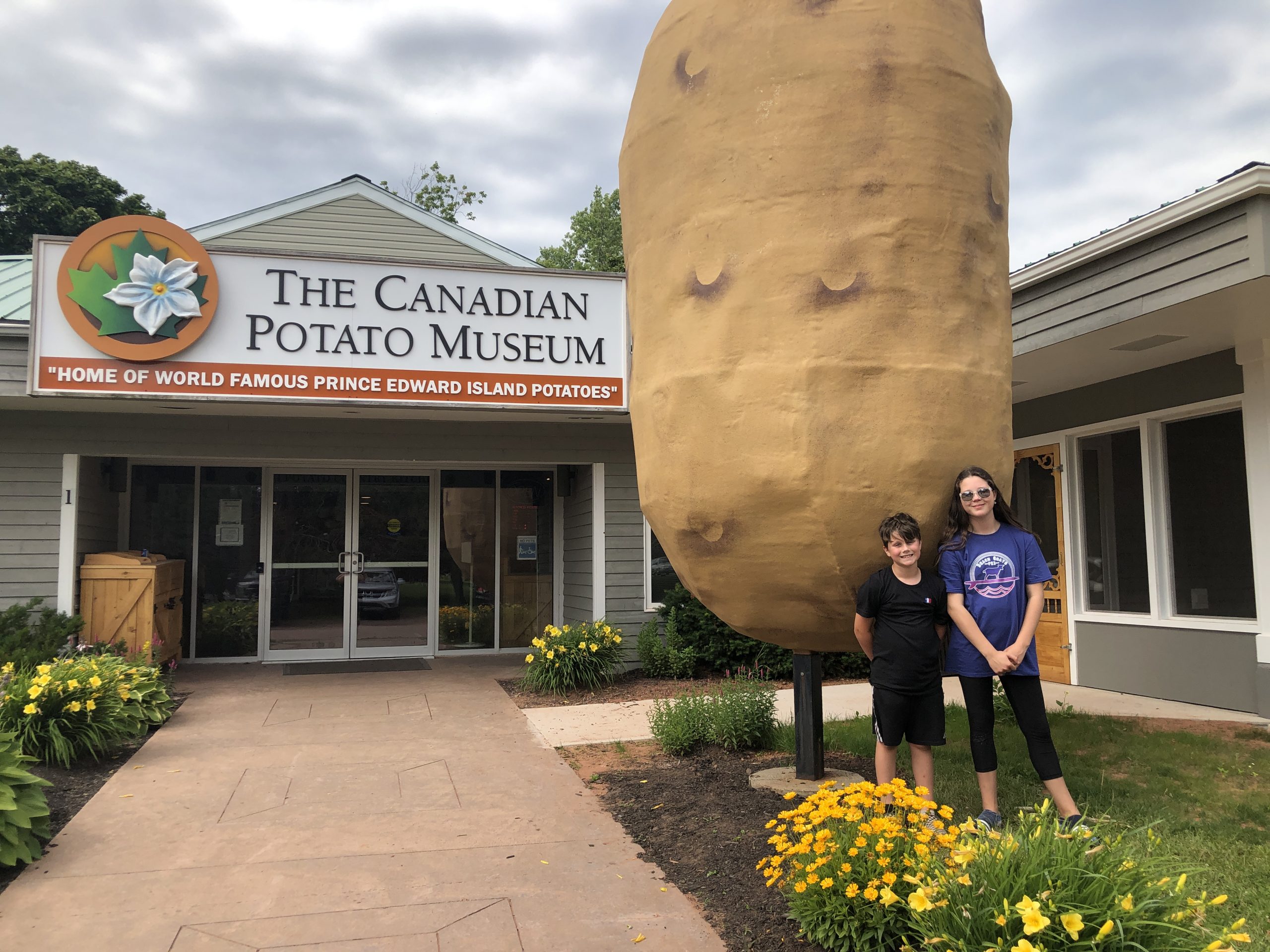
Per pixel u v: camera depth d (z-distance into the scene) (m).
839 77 3.82
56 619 8.26
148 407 8.38
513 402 8.70
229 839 4.41
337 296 8.32
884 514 3.78
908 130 3.78
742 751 6.11
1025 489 9.94
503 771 5.73
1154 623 8.08
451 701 8.13
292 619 10.51
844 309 3.73
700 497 4.04
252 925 3.40
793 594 4.10
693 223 4.11
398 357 8.45
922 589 3.91
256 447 9.27
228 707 7.79
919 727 3.98
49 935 3.32
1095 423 8.77
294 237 10.97
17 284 10.82
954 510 3.83
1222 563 7.55
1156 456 8.16
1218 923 3.16
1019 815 3.32
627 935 3.28
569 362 8.85
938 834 3.05
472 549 11.06
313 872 3.96
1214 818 4.43
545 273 8.82
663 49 4.39
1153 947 2.42
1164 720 6.86
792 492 3.77
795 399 3.74
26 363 7.86
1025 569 3.87
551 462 10.01
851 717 7.23
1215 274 5.50
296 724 7.10
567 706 7.97
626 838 4.40
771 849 4.05
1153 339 6.88
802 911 3.13
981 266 3.92
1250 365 7.05
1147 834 3.31
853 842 3.11
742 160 3.96
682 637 9.66
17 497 8.59
